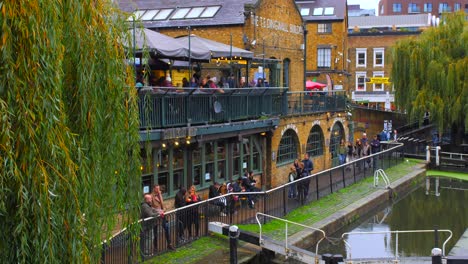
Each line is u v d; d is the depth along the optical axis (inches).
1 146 205.8
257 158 778.8
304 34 1051.3
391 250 591.5
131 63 324.2
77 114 265.4
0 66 214.1
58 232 222.8
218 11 909.2
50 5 229.0
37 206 213.9
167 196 593.3
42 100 220.4
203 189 652.7
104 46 279.0
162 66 675.4
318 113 948.6
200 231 526.3
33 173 214.4
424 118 1406.3
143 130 500.1
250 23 855.7
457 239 640.4
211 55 641.6
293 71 1011.9
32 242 215.5
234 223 575.5
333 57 1582.2
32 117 215.8
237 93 658.8
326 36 1582.2
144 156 553.6
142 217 464.1
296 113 856.9
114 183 289.6
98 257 272.4
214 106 612.4
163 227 474.6
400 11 3617.1
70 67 265.0
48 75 224.5
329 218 631.8
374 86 2101.4
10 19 215.5
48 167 221.5
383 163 999.6
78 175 249.8
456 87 1200.8
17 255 212.8
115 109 284.2
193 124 579.5
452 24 1264.8
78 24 258.8
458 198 874.8
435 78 1222.9
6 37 211.8
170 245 481.1
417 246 607.2
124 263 423.8
